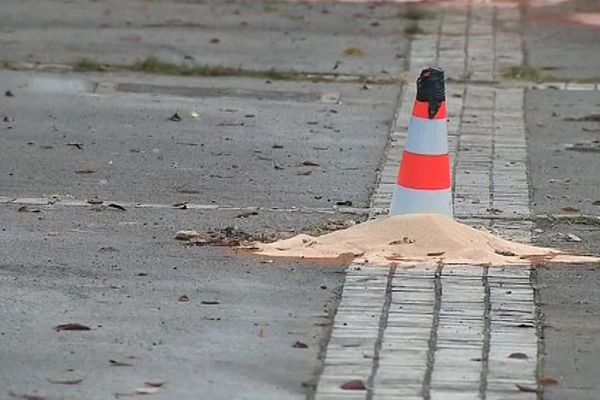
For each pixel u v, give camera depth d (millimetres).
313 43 54875
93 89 47156
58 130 41375
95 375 22344
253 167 37406
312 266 27953
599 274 27719
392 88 48156
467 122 43625
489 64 52062
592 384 22203
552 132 42375
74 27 57281
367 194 34969
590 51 54250
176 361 23000
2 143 39625
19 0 62875
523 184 36219
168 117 43281
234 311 25359
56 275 27297
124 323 24703
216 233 30594
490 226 31906
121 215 32281
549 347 23781
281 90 47562
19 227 30953
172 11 60906
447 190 30078
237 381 22188
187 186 35312
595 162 38688
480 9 61281
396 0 63500
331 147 39906
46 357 23062
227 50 53562
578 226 32062
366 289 26562
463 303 25859
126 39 55125
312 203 33906
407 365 22891
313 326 24688
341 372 22594
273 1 62938
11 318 24844
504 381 22250
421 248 28750
